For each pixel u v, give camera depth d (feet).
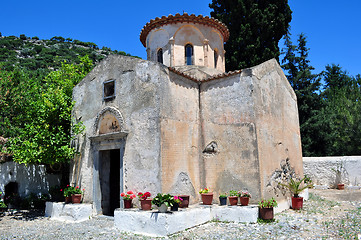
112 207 34.91
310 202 37.27
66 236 24.52
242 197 27.66
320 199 39.40
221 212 27.50
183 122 31.09
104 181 33.81
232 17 67.97
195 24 41.50
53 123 36.17
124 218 25.99
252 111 29.55
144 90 30.09
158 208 24.34
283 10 70.59
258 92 30.94
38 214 36.73
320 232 22.36
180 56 40.73
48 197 42.34
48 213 35.06
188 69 37.78
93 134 34.24
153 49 42.98
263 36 66.90
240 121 30.25
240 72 31.07
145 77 30.30
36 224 30.71
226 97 31.76
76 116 37.45
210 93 33.17
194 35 41.70
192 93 33.09
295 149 39.81
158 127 28.17
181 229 24.13
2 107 44.83
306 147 73.87
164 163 27.86
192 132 32.04
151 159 28.25
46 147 33.09
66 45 252.42
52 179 45.06
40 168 43.80
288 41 85.66
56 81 50.47
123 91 32.24
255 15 66.18
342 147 70.74
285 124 36.96
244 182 29.01
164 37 41.78
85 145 35.37
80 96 37.65
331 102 84.33
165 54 41.34
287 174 34.94
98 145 33.55
